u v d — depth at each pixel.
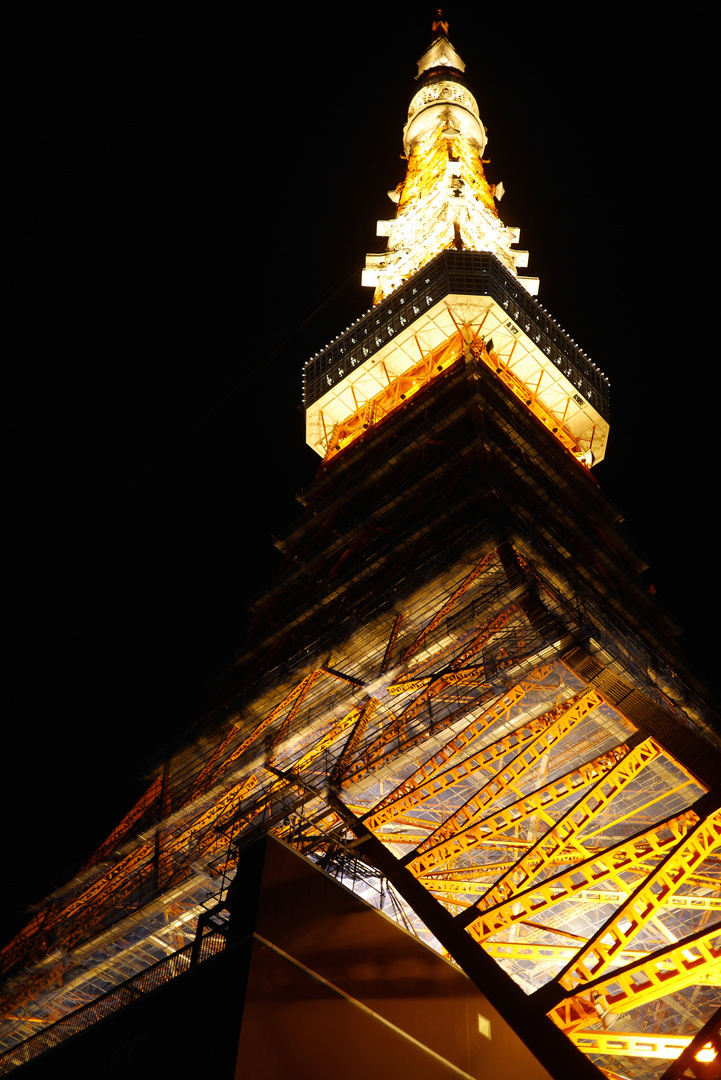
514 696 40.53
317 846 35.16
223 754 54.88
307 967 27.86
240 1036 25.02
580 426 91.88
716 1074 21.11
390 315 91.25
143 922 43.19
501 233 110.69
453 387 79.12
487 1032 30.83
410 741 39.62
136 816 54.84
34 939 49.66
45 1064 31.09
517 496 60.56
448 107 132.38
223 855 39.81
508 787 36.84
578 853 34.19
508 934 41.88
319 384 93.88
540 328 89.94
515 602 44.00
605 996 26.64
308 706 50.62
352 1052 26.95
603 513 77.38
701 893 36.69
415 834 46.84
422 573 51.69
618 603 56.97
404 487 67.50
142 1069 27.27
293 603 70.06
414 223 112.81
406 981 29.84
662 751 31.88
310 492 83.00
